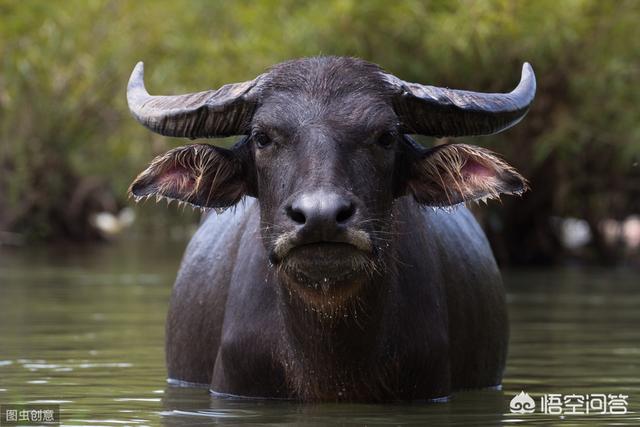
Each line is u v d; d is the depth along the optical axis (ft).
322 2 164.55
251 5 183.21
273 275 57.00
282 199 50.39
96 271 148.36
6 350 77.10
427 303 57.62
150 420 52.65
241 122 53.98
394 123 52.03
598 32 168.04
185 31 194.90
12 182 218.18
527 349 80.59
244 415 53.52
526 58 166.61
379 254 49.98
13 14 212.43
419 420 52.75
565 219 189.88
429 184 55.06
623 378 67.67
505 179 53.62
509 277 148.15
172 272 147.02
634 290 128.06
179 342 64.80
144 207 230.27
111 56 217.36
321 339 53.67
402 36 166.20
